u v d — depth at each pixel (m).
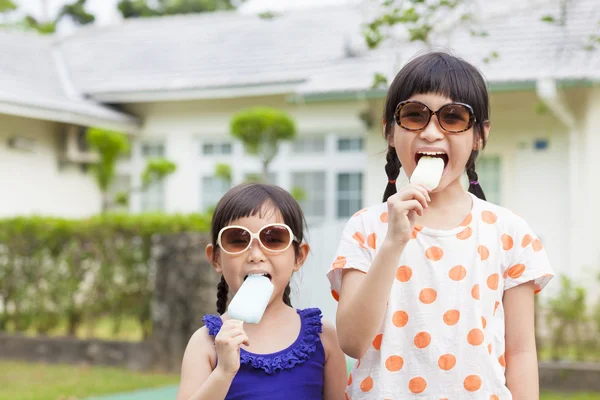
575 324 6.64
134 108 12.99
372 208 2.41
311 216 11.89
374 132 10.31
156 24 15.32
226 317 2.50
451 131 2.20
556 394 6.33
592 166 9.28
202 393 2.13
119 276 7.77
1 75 12.30
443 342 2.19
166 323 7.27
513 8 10.65
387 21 5.58
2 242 8.12
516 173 9.98
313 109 11.72
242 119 10.05
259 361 2.29
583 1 10.39
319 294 8.18
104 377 6.94
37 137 12.25
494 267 2.27
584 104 9.42
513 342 2.27
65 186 12.80
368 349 2.24
